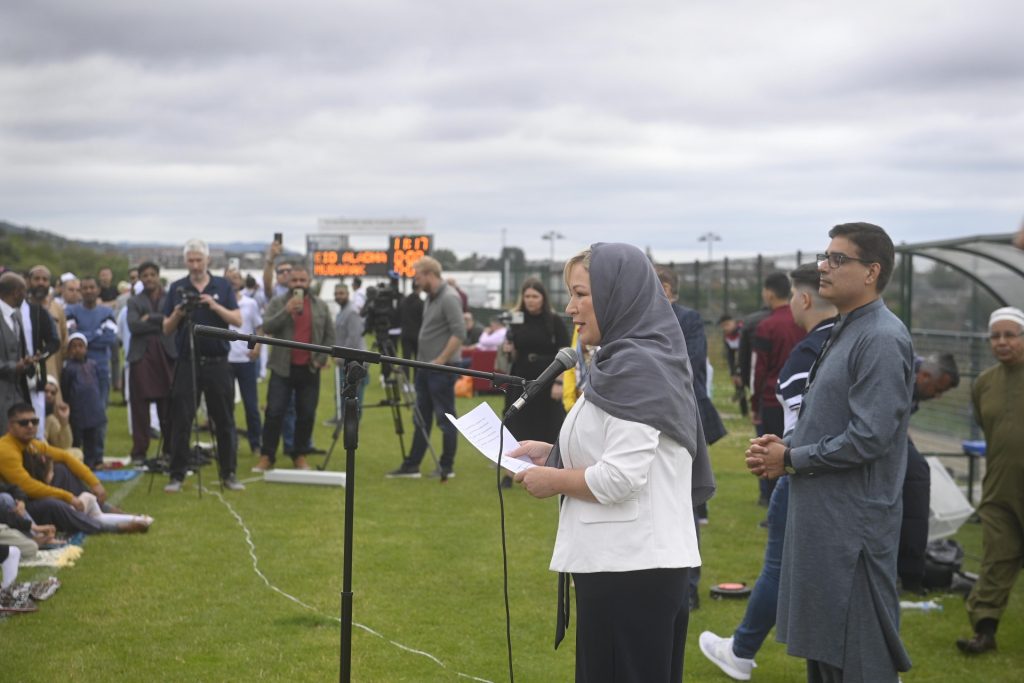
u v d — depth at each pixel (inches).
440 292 397.1
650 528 126.2
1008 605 255.9
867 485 148.8
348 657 148.0
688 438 128.3
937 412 430.9
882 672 146.9
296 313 403.2
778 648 222.7
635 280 129.8
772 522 196.7
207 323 363.9
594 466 125.7
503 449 139.8
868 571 147.8
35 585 237.0
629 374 125.6
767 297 313.1
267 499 358.3
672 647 131.3
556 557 130.3
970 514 276.5
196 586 250.2
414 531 315.3
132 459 430.6
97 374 481.7
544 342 365.7
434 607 241.3
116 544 288.4
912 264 471.8
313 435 534.3
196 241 368.2
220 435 373.7
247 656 203.5
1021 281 369.4
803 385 195.3
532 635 223.3
